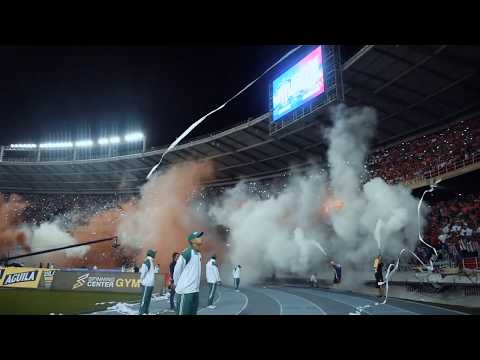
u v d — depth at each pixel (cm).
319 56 2188
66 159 4925
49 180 4878
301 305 1249
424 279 1591
